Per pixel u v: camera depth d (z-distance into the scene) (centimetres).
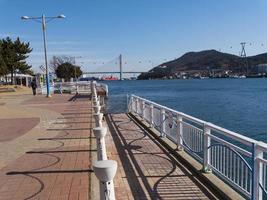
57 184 744
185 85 13375
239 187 652
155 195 704
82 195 675
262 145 568
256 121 2994
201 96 6531
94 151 1038
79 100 3180
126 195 704
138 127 1564
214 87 10606
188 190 729
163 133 1244
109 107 3541
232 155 694
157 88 10994
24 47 7662
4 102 3253
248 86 10794
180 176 820
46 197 671
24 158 982
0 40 7181
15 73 7862
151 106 1488
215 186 720
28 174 823
